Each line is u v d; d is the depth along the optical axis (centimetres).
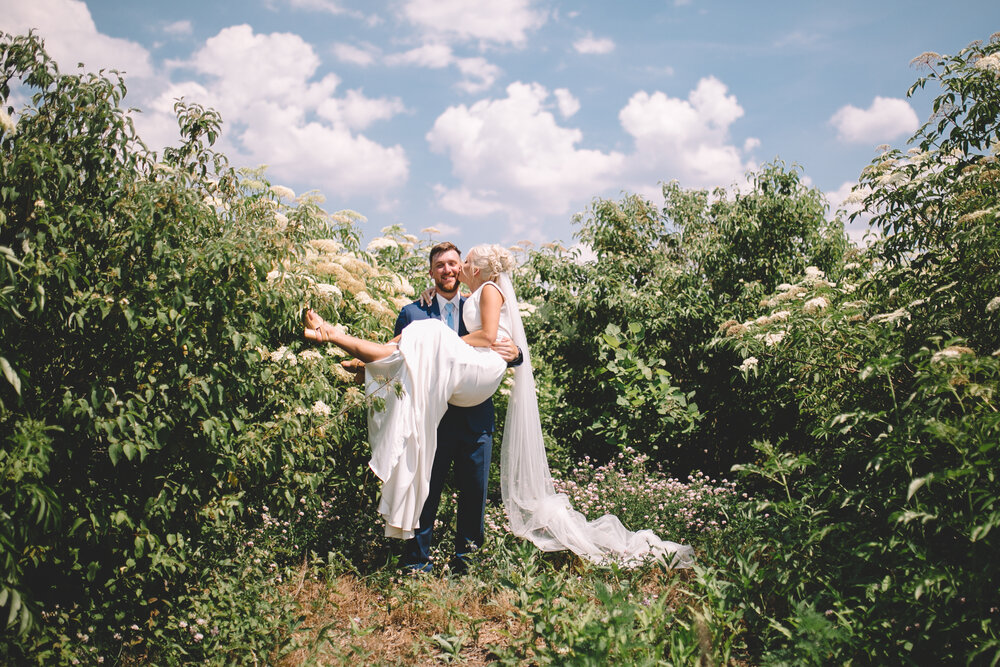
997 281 293
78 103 251
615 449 638
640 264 713
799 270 677
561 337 682
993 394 245
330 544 396
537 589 307
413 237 583
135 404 249
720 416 640
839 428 319
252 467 300
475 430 385
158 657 260
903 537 252
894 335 314
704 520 459
